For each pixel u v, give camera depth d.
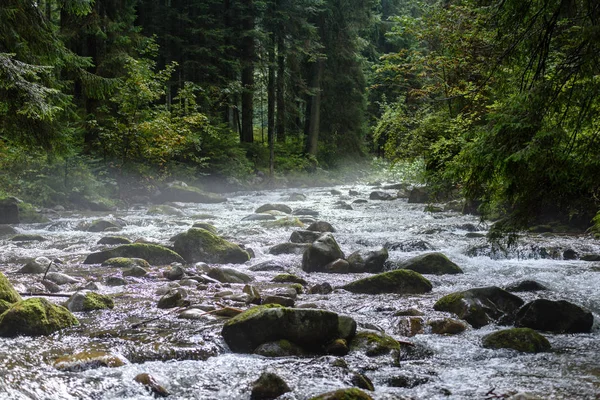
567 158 4.54
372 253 7.95
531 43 4.63
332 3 31.92
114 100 18.22
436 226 11.71
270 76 29.59
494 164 4.81
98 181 17.73
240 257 8.44
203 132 25.03
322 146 34.25
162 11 27.23
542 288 6.34
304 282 6.95
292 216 13.93
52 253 8.96
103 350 4.02
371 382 3.58
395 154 18.16
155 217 14.20
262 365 3.82
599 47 4.20
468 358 4.14
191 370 3.73
